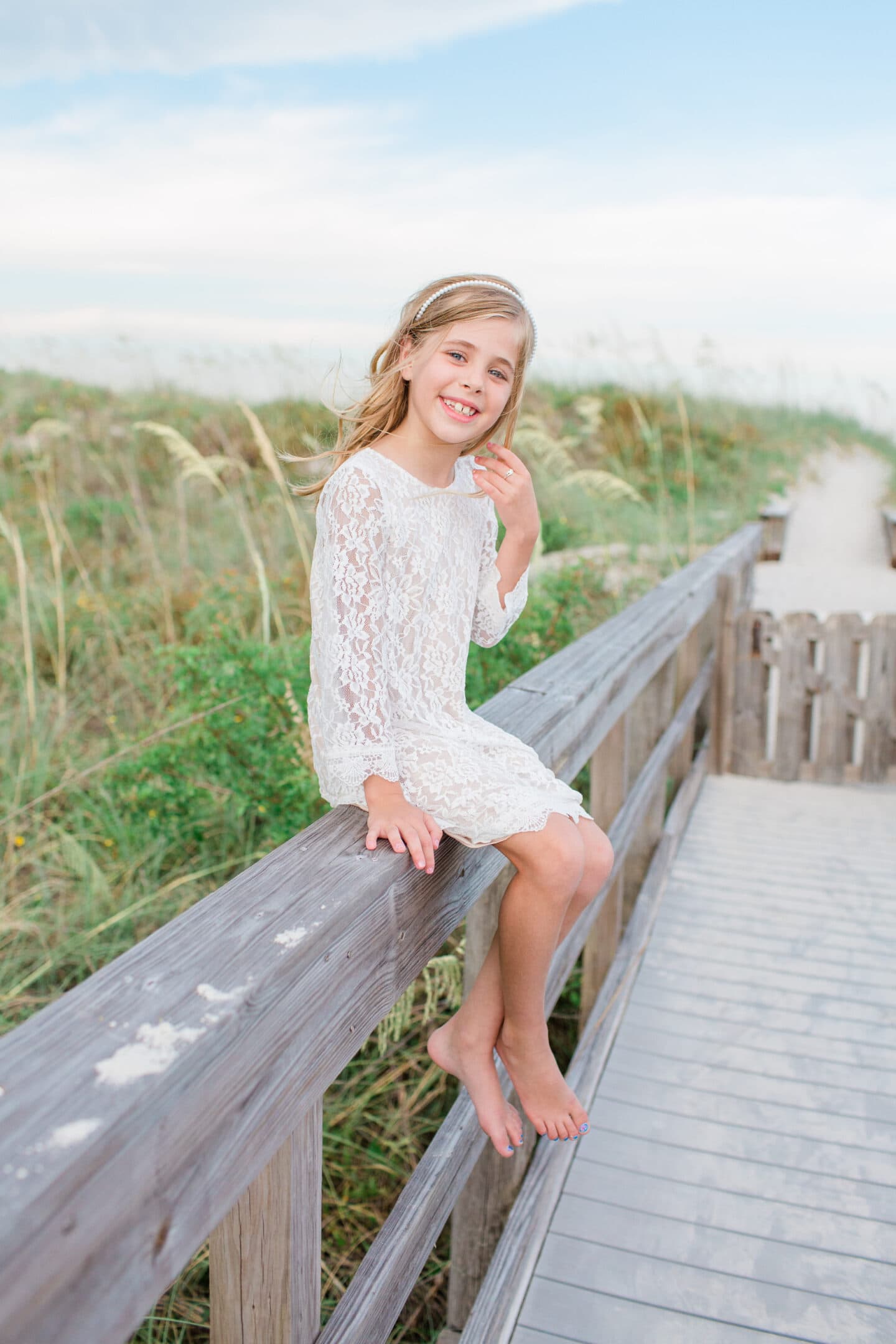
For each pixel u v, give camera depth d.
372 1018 1.29
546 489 8.94
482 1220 2.33
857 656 5.69
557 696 2.35
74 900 4.27
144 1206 0.77
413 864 1.40
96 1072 0.79
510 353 1.63
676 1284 2.18
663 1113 2.78
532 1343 2.03
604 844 1.74
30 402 10.79
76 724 5.75
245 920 1.11
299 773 3.78
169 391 11.41
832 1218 2.38
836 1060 3.03
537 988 1.66
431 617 1.69
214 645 4.31
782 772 5.82
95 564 8.10
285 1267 1.14
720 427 15.23
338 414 1.75
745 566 7.79
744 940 3.81
